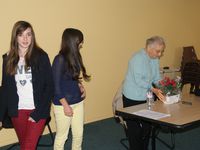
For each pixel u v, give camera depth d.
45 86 2.57
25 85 2.49
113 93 4.92
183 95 3.41
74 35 2.71
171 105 2.90
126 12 4.91
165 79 3.08
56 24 4.05
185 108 2.78
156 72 3.26
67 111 2.74
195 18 6.26
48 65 2.56
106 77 4.78
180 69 5.55
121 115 2.66
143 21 5.20
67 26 4.17
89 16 4.41
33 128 2.54
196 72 4.37
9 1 3.60
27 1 3.74
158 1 5.43
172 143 3.84
